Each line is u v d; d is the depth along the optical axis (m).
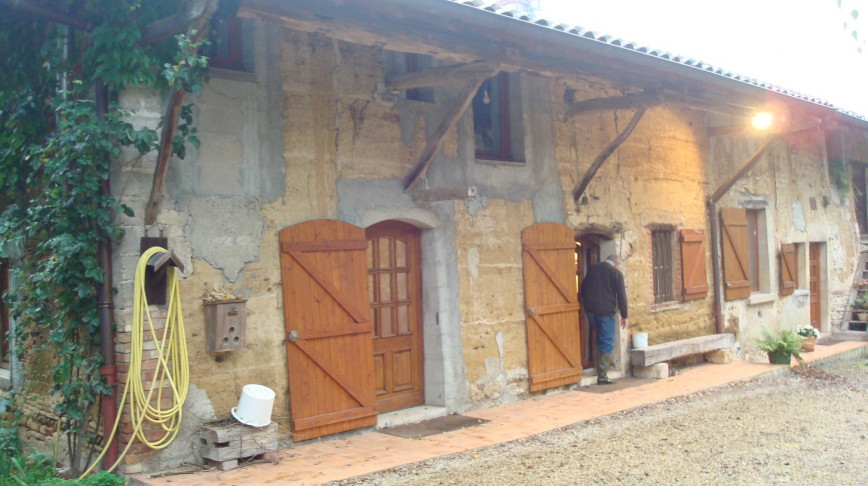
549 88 9.95
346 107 7.75
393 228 8.47
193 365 6.58
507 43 7.15
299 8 5.85
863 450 7.15
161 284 6.41
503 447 7.25
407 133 8.27
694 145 12.37
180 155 6.35
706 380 10.51
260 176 7.09
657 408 9.01
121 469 6.24
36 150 6.46
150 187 6.43
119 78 6.19
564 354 9.83
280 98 7.26
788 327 14.45
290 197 7.29
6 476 6.57
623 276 10.80
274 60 7.24
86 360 6.39
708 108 9.81
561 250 9.86
